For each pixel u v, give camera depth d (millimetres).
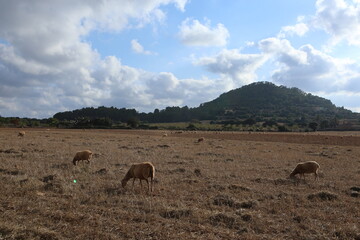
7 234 6270
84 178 12875
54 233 6406
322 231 7340
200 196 10414
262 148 33312
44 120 131000
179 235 6691
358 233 7121
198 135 64250
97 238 6328
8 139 35000
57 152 22109
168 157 21875
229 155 24625
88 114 186875
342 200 10523
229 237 6727
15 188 10141
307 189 12430
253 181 13852
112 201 9227
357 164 20938
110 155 21797
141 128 116250
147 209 8492
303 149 33906
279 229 7402
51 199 9008
